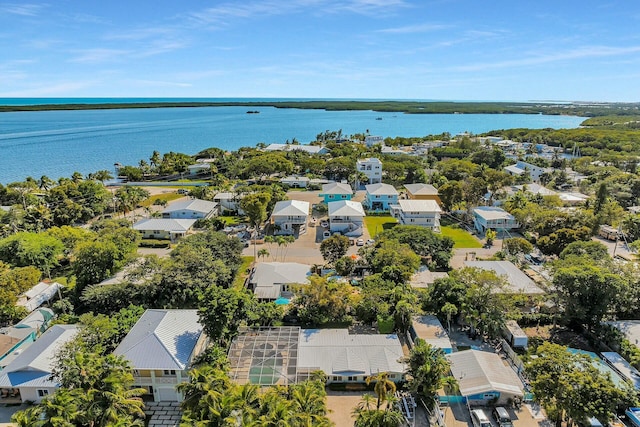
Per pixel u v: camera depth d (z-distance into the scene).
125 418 33.53
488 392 44.56
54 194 122.44
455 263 81.88
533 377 42.62
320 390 39.47
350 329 59.00
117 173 183.50
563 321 58.19
